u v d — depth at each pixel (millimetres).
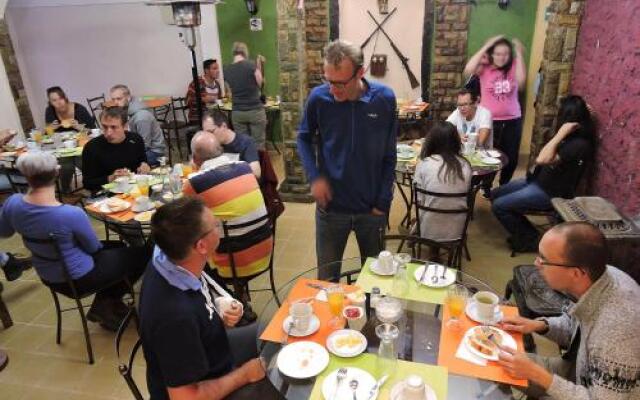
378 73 6020
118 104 4246
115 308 2754
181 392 1342
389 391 1308
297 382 1367
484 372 1373
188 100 5891
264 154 3156
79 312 2699
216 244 1445
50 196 2316
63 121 4891
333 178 2291
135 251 2693
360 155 2213
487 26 5289
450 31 5418
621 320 1312
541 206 3355
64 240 2344
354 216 2361
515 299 2381
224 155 2908
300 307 1611
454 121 4109
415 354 1450
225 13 6031
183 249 1338
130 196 3006
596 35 3348
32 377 2432
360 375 1362
